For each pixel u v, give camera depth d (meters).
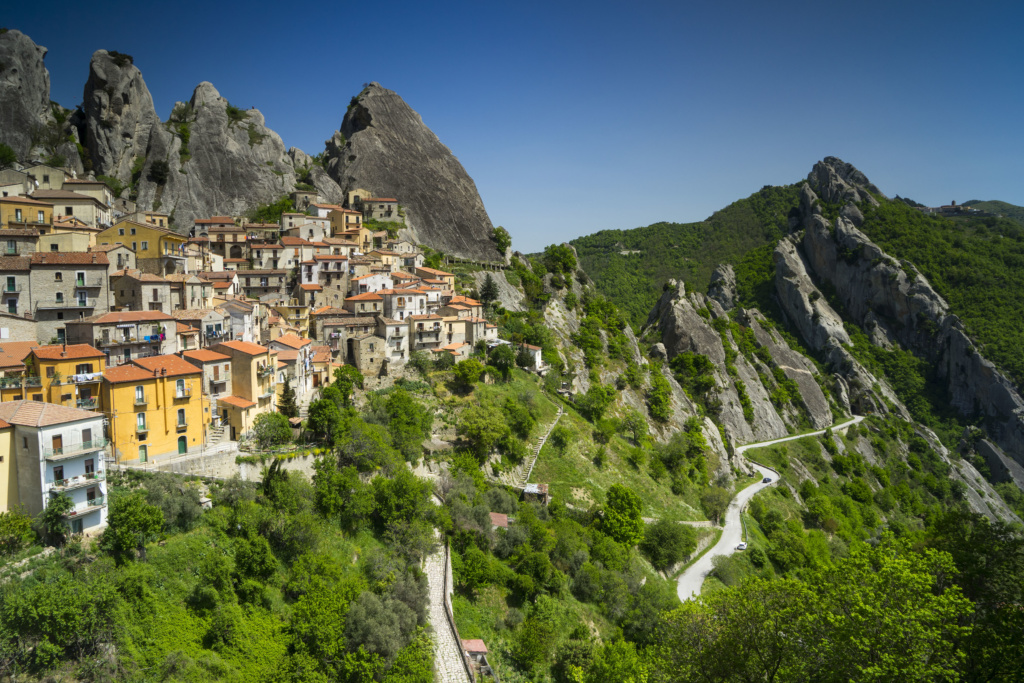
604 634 83.38
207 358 83.94
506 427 116.31
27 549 53.84
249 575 61.66
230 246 158.12
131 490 64.38
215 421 83.81
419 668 57.38
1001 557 71.38
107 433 69.62
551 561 91.94
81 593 48.38
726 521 142.25
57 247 101.62
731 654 56.56
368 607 61.22
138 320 85.69
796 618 57.41
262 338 110.81
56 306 86.31
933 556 67.25
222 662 53.00
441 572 78.31
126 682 47.66
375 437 90.88
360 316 133.50
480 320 149.62
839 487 190.88
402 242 184.25
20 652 45.75
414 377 126.81
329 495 74.81
